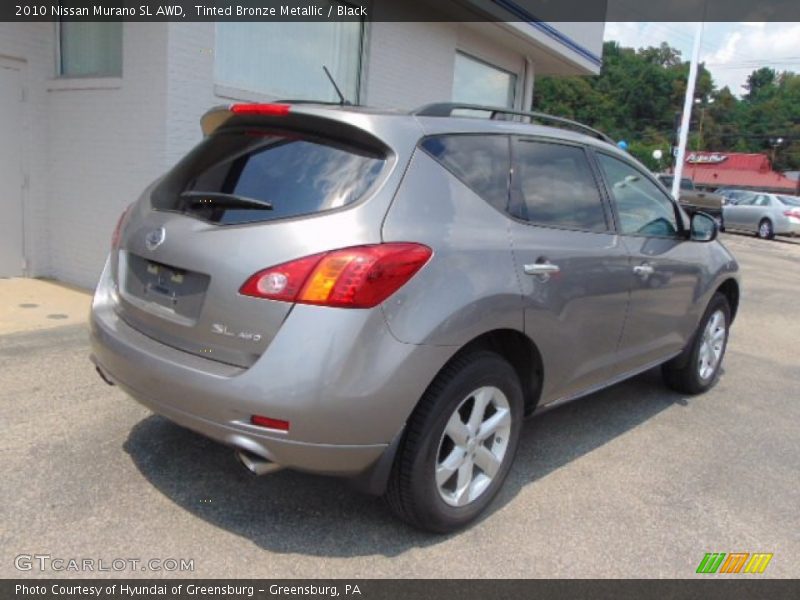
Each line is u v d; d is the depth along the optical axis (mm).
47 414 3939
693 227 4742
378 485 2762
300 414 2512
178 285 2859
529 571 2854
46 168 7195
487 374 3018
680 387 5250
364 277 2549
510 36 10719
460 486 3045
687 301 4703
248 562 2766
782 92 80812
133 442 3674
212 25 6391
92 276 7023
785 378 6008
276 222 2680
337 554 2859
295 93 7512
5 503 3025
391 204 2742
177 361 2738
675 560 3012
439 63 9703
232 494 3248
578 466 3873
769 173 65875
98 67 6770
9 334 5359
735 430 4609
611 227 3926
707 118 79938
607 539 3135
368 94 8445
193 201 2926
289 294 2549
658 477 3801
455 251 2861
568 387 3680
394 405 2643
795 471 4004
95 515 2996
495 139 3338
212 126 3408
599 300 3684
